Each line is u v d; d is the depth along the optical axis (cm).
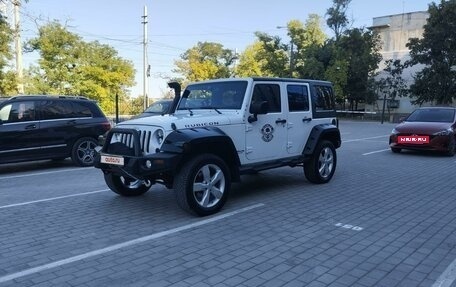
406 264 439
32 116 1023
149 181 634
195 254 465
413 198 728
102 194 763
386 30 4672
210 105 725
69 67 3109
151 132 595
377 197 733
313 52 4228
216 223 579
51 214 629
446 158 1256
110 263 442
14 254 468
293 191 779
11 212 641
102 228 559
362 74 4081
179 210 646
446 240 513
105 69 3409
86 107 1123
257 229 552
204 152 623
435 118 1391
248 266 432
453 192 777
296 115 785
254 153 703
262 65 5025
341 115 4362
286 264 438
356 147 1562
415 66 4375
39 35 2934
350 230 549
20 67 2186
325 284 392
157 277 407
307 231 544
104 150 639
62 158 1109
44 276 410
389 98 4084
